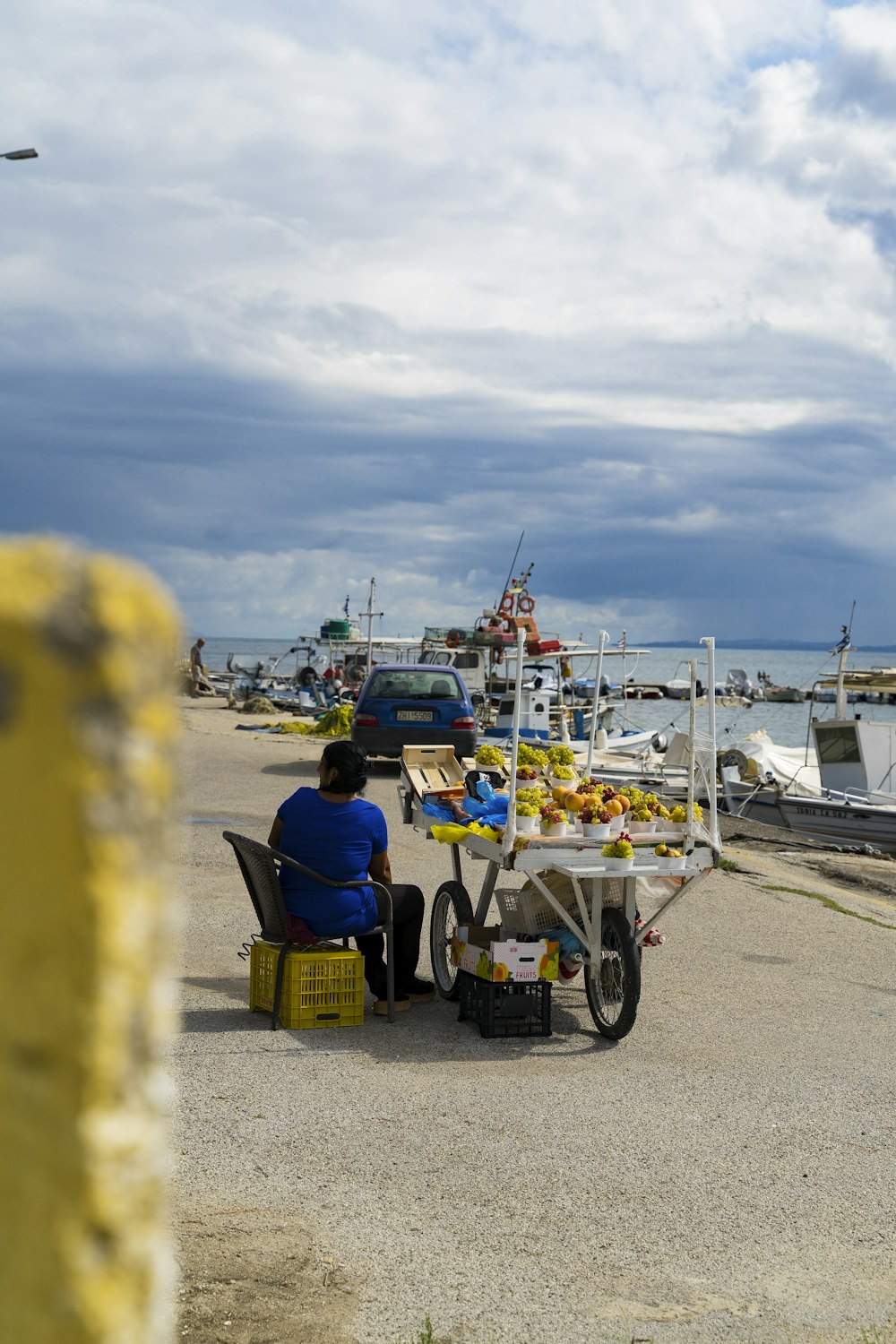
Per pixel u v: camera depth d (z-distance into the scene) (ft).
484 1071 20.04
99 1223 2.17
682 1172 16.12
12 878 2.05
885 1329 12.17
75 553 1.99
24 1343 2.21
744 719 245.86
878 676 80.84
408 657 158.40
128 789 2.04
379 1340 11.41
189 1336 11.12
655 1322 12.13
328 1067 19.75
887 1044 22.63
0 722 1.99
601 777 77.05
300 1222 13.94
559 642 127.34
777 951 30.32
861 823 71.87
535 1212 14.62
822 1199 15.44
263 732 92.22
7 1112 2.15
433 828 23.94
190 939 27.94
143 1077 2.21
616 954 22.68
